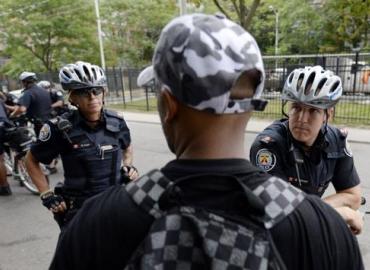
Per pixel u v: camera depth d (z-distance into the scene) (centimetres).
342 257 85
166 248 78
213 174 83
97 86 249
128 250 83
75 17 2222
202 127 84
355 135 900
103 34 2581
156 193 83
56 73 2131
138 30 2922
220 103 80
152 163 726
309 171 196
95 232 86
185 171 85
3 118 568
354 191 210
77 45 2297
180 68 79
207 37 79
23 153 573
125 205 85
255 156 198
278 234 80
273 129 203
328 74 192
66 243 90
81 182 248
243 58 79
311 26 2062
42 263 374
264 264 76
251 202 78
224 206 81
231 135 86
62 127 244
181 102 83
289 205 82
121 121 270
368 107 1258
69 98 254
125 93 2028
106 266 85
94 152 248
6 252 396
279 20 2445
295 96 189
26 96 666
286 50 2295
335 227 85
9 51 2341
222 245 77
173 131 89
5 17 2197
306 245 81
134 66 2773
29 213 496
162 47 83
